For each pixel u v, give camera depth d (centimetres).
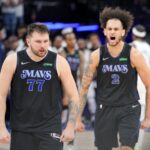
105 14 1057
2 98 892
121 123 1045
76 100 898
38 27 878
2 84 895
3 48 1958
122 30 1048
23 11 2680
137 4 2884
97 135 1077
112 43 1037
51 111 901
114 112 1052
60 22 2812
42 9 2814
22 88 900
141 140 1370
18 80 899
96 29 2744
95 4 2905
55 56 903
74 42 1786
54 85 900
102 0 2872
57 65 898
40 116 898
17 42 1919
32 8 2806
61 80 907
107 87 1056
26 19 2700
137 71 1048
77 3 2923
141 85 1348
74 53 1794
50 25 2644
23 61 897
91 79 1071
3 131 879
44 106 898
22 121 902
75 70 1797
